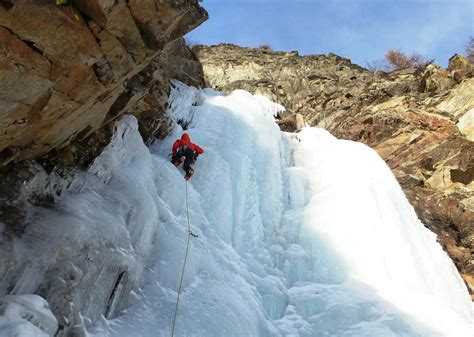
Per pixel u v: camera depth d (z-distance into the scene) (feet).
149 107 31.96
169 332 19.21
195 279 23.40
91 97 16.05
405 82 87.76
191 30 16.40
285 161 42.45
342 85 96.32
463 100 78.23
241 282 25.84
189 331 19.95
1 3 11.18
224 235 29.71
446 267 40.45
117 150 23.53
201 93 42.04
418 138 70.64
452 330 26.08
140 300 19.94
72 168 19.88
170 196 26.94
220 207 30.35
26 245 15.34
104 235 18.48
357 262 31.32
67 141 18.89
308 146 45.21
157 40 15.53
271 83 98.43
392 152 70.28
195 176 30.91
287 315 27.07
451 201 59.36
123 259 19.01
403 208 40.91
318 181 39.37
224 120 38.70
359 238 32.68
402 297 28.76
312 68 107.65
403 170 66.23
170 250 23.09
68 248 16.37
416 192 61.87
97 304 17.44
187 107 38.63
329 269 30.81
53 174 18.67
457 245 54.19
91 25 13.44
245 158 34.83
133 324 18.48
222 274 24.98
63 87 14.57
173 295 21.38
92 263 17.26
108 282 18.16
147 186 24.44
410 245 36.76
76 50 13.56
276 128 43.42
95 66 14.92
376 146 72.43
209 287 23.35
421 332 25.64
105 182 21.81
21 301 13.93
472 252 52.24
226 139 36.99
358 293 28.40
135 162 25.20
